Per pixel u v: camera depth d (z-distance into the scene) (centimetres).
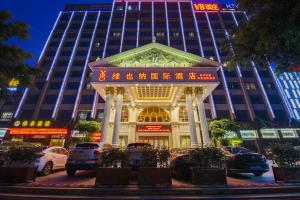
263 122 3919
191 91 2103
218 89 4544
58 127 3672
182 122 2638
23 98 4178
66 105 4225
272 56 662
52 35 5428
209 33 5522
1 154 903
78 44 5281
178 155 1109
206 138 1908
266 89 4509
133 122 2619
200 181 824
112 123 2583
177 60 2203
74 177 1049
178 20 5847
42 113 4084
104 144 1250
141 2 6319
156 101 2722
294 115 4128
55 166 1196
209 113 4222
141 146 1116
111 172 809
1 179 837
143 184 796
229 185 820
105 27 5712
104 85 2073
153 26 5656
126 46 5212
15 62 945
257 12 603
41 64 4828
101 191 729
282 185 825
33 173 894
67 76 4650
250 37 645
